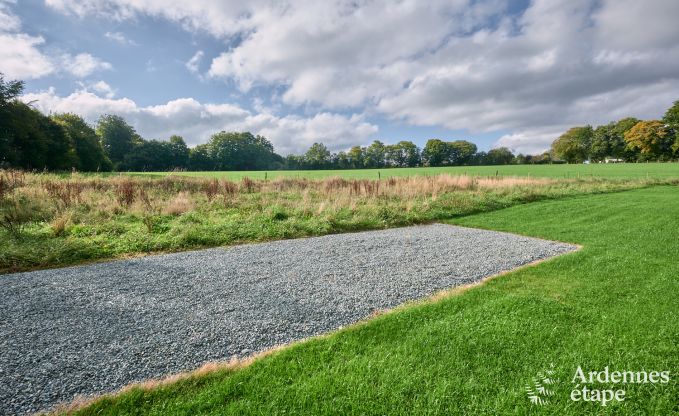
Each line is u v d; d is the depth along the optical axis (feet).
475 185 57.77
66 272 16.87
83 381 8.25
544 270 16.60
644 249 20.44
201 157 260.01
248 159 291.58
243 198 40.65
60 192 33.76
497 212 39.27
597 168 158.10
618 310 11.69
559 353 9.18
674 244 21.74
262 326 11.22
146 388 7.94
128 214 30.19
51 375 8.44
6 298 13.32
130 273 16.76
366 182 51.83
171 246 22.02
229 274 16.72
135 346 9.85
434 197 43.50
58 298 13.39
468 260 19.61
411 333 10.38
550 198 51.21
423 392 7.74
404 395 7.64
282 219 30.83
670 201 45.78
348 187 49.06
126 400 7.48
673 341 9.60
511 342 9.71
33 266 17.70
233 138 295.07
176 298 13.52
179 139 264.52
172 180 51.75
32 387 7.98
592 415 7.09
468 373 8.39
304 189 50.60
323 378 8.20
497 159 311.47
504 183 63.05
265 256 20.36
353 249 22.30
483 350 9.36
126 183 43.98
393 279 16.14
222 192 43.73
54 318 11.60
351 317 12.00
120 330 10.79
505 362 8.79
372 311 12.52
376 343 9.88
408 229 30.30
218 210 33.50
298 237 26.20
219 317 11.84
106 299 13.34
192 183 50.72
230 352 9.64
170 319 11.64
